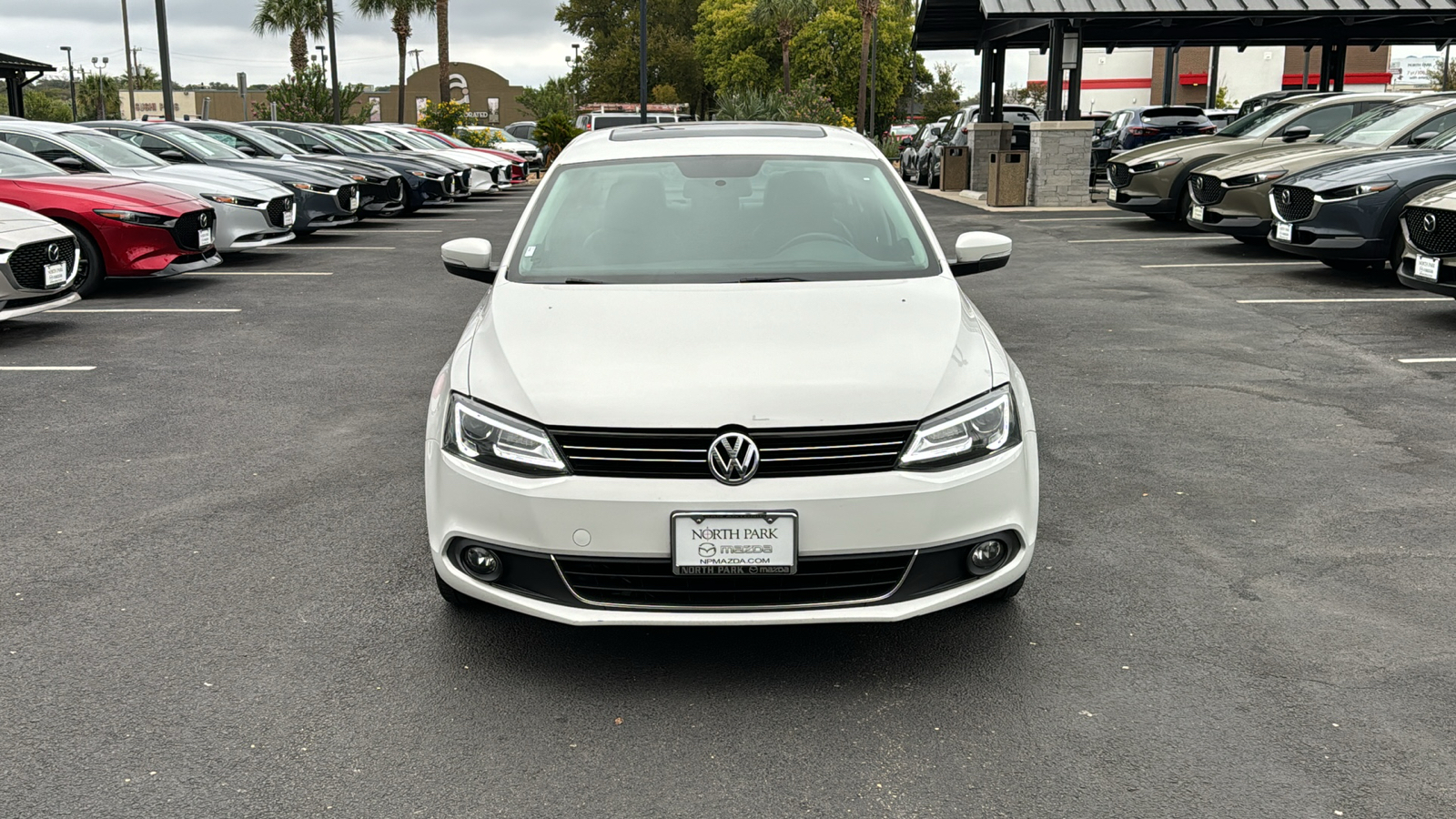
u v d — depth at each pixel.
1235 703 3.17
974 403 3.26
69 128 12.46
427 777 2.83
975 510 3.19
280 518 4.70
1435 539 4.39
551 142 34.72
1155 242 14.08
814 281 3.98
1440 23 22.67
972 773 2.84
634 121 34.56
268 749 2.95
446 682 3.32
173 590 3.97
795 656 3.47
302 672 3.38
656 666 3.41
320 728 3.06
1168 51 37.44
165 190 10.93
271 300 10.29
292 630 3.66
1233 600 3.85
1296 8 18.67
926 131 29.25
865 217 4.44
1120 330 8.59
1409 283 8.27
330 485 5.12
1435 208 7.89
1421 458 5.42
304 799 2.73
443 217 19.58
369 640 3.59
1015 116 26.50
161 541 4.44
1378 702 3.16
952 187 24.44
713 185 4.59
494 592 3.23
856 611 3.13
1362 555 4.23
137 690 3.26
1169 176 15.23
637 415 3.11
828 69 74.44
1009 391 3.38
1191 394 6.67
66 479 5.23
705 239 4.28
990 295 10.34
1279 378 7.04
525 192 27.14
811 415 3.11
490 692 3.26
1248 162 12.70
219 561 4.24
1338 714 3.10
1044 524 4.59
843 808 2.70
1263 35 23.59
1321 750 2.92
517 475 3.16
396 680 3.33
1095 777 2.82
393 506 4.84
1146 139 24.28
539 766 2.88
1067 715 3.11
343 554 4.30
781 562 3.07
